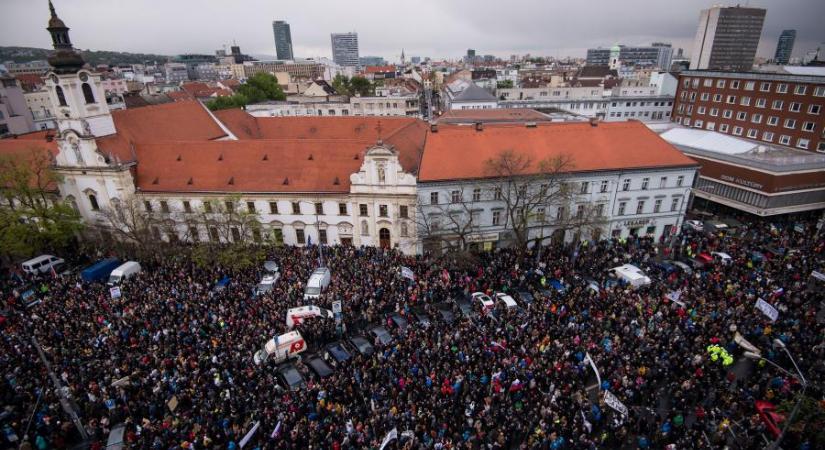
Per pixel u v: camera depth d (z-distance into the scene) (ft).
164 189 185.88
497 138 184.75
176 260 164.14
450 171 172.96
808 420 80.18
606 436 92.32
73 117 175.52
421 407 93.35
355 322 130.52
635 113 417.69
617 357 107.14
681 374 105.09
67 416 96.17
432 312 131.44
